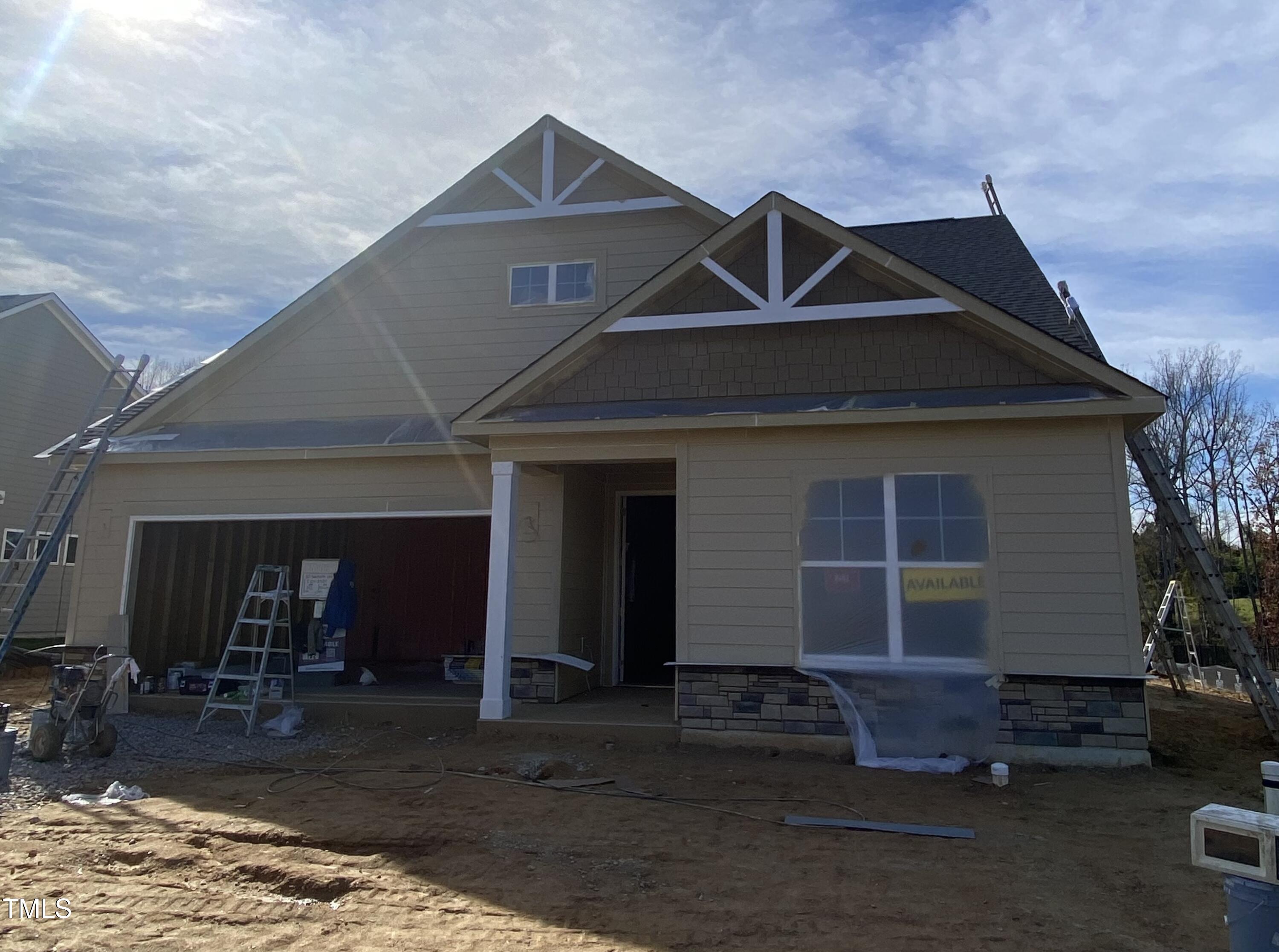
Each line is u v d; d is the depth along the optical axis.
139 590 11.83
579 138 12.08
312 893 4.79
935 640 8.22
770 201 9.17
